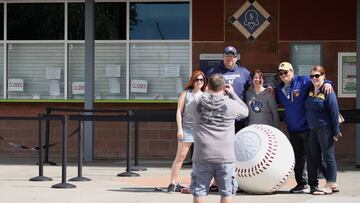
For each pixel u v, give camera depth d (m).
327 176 15.76
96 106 25.11
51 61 25.38
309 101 15.39
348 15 24.08
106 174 20.08
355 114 18.66
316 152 15.58
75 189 16.86
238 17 24.47
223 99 11.92
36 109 25.27
